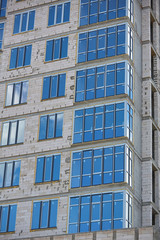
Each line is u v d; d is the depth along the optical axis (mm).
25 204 67562
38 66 74062
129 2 73250
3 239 66750
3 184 69688
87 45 72312
